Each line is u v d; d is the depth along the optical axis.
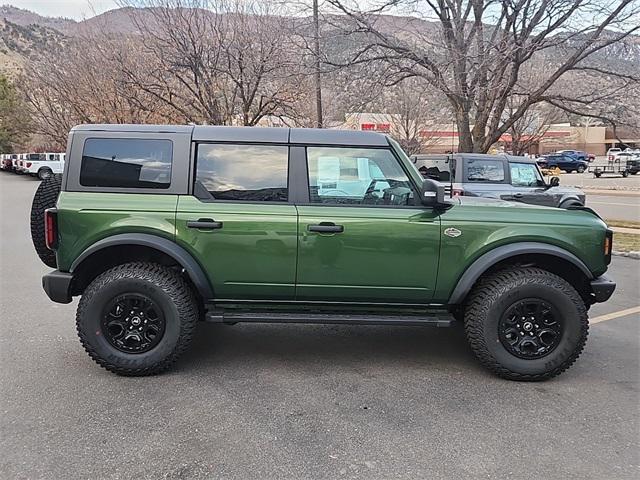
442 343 4.76
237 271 3.94
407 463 2.79
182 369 4.07
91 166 3.94
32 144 53.16
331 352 4.50
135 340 3.88
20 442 2.96
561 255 3.90
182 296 3.91
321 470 2.71
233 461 2.79
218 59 15.36
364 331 5.11
